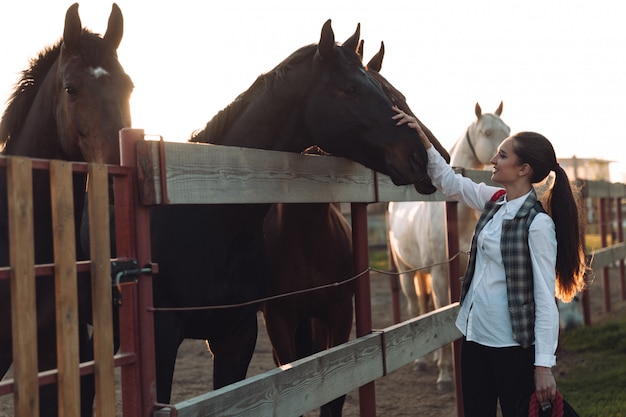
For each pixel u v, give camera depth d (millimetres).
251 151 2334
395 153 2732
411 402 5074
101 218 1787
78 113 2553
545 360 2285
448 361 5480
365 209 3238
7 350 2525
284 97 2998
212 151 2121
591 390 5055
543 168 2477
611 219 9664
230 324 3090
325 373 2605
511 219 2418
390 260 7430
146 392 1900
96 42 2645
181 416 1853
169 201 1927
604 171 25172
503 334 2422
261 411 2189
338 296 3799
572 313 7504
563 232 2475
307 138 3078
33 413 1618
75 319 1728
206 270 2891
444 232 5523
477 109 7039
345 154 2893
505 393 2447
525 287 2363
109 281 1806
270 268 3520
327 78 2895
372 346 2998
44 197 2570
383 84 3121
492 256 2451
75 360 1722
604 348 6531
